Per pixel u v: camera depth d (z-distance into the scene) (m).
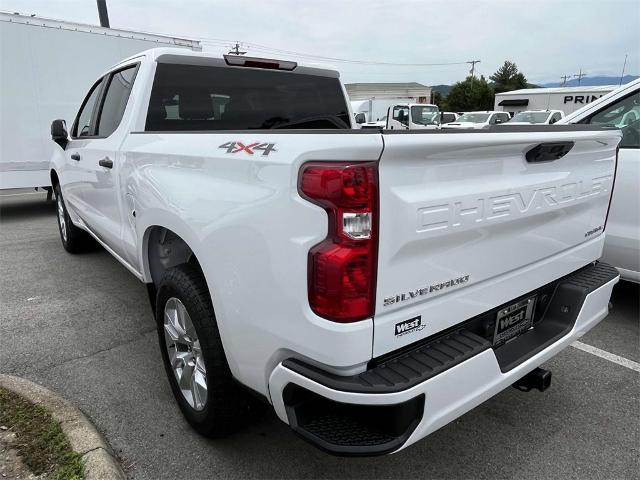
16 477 2.05
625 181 3.65
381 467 2.29
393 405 1.59
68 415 2.46
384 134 1.52
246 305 1.86
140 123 3.08
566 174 2.27
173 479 2.20
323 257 1.55
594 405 2.77
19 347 3.43
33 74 7.93
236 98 3.42
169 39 9.23
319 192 1.54
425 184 1.66
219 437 2.42
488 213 1.88
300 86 3.71
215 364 2.17
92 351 3.38
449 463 2.31
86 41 8.30
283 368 1.73
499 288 2.09
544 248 2.29
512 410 2.73
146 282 2.92
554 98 26.34
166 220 2.37
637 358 3.30
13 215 8.73
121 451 2.37
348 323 1.57
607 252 3.82
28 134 8.06
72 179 4.61
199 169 2.17
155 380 3.00
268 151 1.75
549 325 2.41
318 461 2.32
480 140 1.75
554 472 2.25
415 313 1.73
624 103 3.84
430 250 1.73
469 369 1.78
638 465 2.29
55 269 5.19
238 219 1.84
